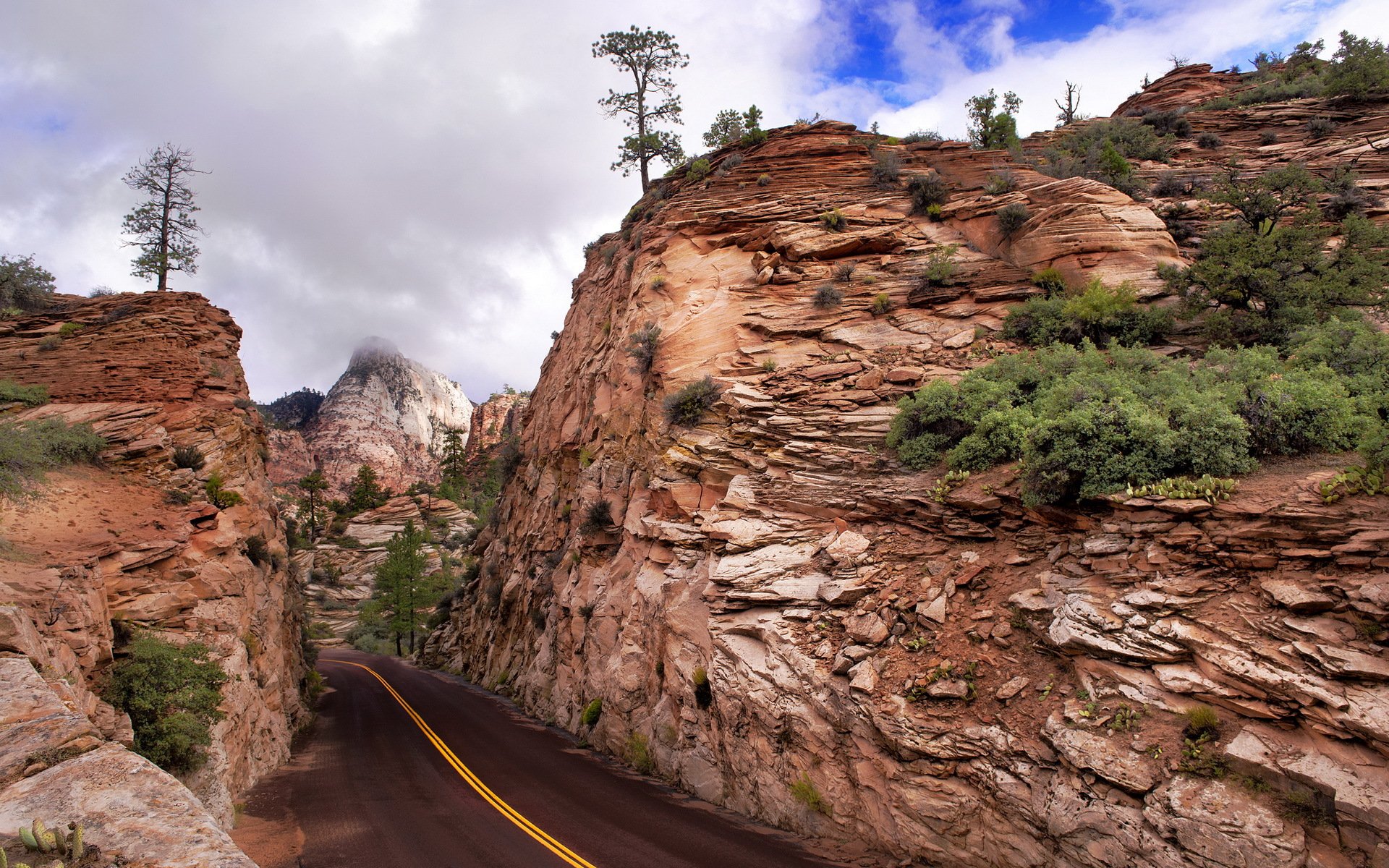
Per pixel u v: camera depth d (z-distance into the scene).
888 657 10.90
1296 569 8.09
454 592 52.00
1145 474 9.88
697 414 18.53
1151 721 8.02
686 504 17.52
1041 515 11.10
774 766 11.86
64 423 19.38
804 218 22.39
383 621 67.31
